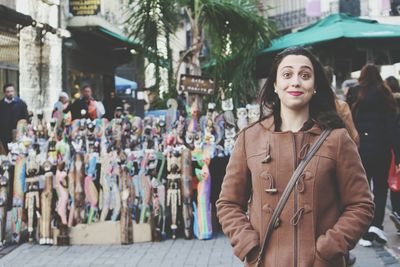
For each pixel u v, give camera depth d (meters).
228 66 12.66
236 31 12.48
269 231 2.74
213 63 12.89
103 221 7.24
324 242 2.67
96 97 19.30
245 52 12.55
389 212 8.89
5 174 7.33
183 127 7.50
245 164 2.93
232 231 2.83
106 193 7.21
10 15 11.22
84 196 7.21
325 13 23.25
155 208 7.30
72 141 7.32
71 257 6.61
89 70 18.70
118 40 18.17
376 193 6.86
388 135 6.75
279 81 2.88
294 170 2.75
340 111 5.40
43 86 14.72
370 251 6.57
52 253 6.82
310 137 2.81
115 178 7.23
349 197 2.79
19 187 7.33
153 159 7.29
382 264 6.00
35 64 14.27
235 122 7.84
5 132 10.95
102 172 7.22
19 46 13.45
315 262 2.67
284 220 2.72
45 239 7.23
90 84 18.78
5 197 7.30
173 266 6.14
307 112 2.92
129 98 23.84
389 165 6.78
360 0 23.38
